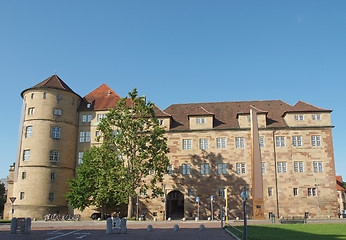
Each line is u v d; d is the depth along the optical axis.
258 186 47.41
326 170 54.72
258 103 63.75
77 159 60.91
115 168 47.09
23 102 60.50
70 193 53.03
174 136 58.44
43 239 22.25
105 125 49.25
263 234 25.12
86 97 66.19
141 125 49.62
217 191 55.59
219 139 57.62
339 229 29.06
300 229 29.39
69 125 60.34
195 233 27.08
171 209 63.62
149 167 49.22
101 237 23.78
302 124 56.41
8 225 37.06
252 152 46.19
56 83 61.00
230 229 28.72
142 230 30.16
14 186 56.22
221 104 65.00
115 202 53.91
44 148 56.34
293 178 54.78
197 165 56.94
